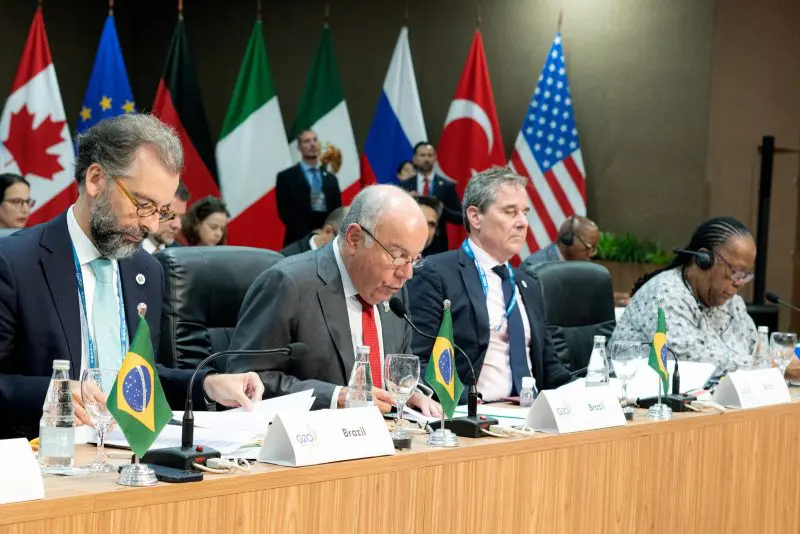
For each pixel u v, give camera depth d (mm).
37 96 8656
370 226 3275
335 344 3326
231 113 9477
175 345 3830
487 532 2631
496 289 4238
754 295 8938
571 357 4906
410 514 2428
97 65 9234
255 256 4074
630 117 9766
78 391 2436
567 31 10023
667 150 9602
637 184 9742
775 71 9766
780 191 9938
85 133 2822
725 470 3488
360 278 3336
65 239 2934
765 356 4457
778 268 9984
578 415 2938
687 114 9508
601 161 9898
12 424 2715
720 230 4637
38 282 2867
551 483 2818
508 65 10305
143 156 2762
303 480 2186
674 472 3266
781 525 3775
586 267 5062
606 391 3094
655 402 3498
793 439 3818
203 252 3979
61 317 2879
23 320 2844
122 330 3010
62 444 2062
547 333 4359
